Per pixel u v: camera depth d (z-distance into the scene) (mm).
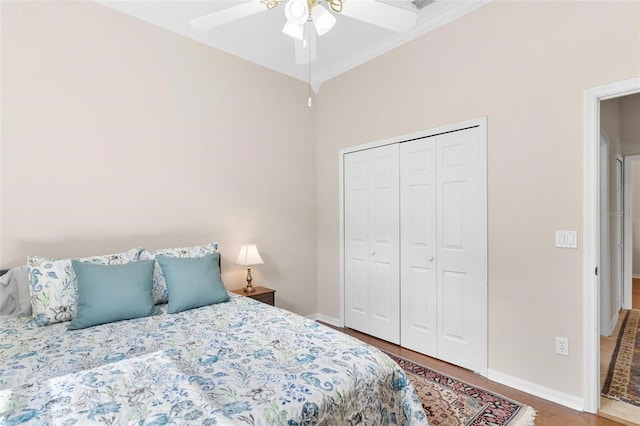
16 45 2045
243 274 3174
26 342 1544
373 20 1603
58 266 1896
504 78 2291
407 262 2916
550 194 2086
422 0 2424
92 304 1785
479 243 2424
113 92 2422
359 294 3363
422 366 2557
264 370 1249
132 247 2496
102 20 2379
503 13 2297
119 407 978
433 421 1834
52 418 926
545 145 2105
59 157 2189
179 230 2752
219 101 3016
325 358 1356
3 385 1146
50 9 2168
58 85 2191
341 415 1135
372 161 3219
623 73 1821
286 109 3549
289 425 980
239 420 930
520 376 2217
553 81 2072
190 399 1016
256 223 3281
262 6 1599
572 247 2000
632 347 2824
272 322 1834
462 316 2527
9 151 2016
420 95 2797
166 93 2693
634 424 1831
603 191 2848
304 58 2129
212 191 2963
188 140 2814
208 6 2475
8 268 2002
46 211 2141
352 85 3398
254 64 3279
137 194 2529
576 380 1989
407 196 2912
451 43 2588
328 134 3691
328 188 3691
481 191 2404
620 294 3844
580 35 1969
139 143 2545
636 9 1783
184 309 2062
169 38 2715
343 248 3525
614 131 3277
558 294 2059
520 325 2221
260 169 3320
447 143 2625
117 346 1496
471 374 2426
